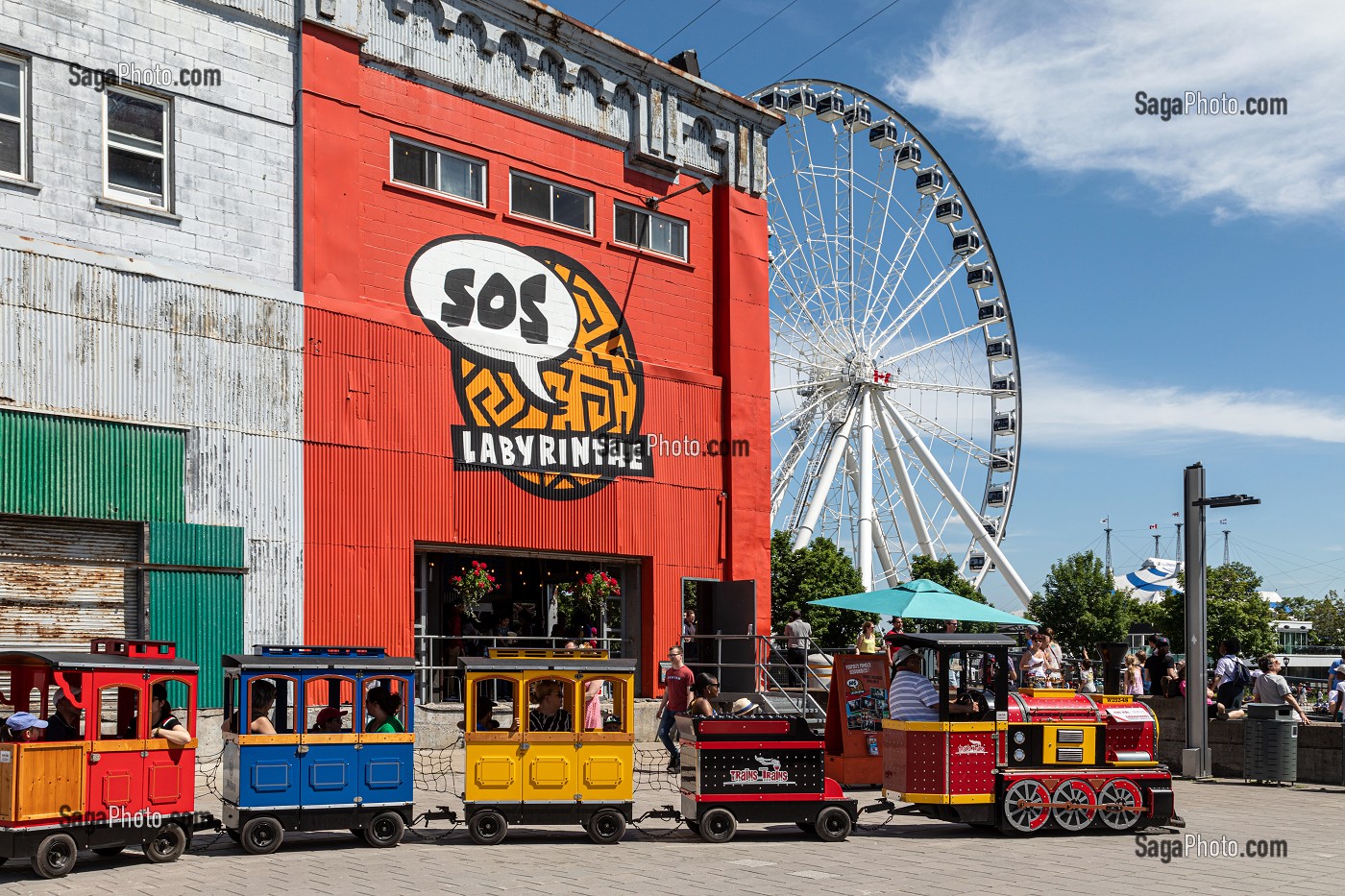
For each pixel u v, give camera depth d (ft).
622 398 76.18
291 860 39.01
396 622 64.08
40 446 52.49
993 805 46.70
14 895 32.91
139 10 57.93
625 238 78.89
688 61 86.58
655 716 75.10
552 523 71.77
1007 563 161.27
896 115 160.45
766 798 44.73
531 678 44.04
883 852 41.96
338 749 41.73
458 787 56.24
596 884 34.81
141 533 55.72
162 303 56.95
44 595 52.75
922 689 48.14
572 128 75.92
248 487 59.26
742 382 82.74
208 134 59.98
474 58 71.20
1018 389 170.19
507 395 70.33
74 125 55.42
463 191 70.74
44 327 53.06
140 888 33.73
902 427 159.02
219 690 57.31
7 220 52.95
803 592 196.65
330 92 64.34
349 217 64.64
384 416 64.75
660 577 77.00
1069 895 33.63
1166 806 47.16
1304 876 37.19
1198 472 69.82
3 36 53.36
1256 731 66.28
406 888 33.81
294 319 61.67
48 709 41.63
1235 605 273.33
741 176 85.05
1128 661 81.97
